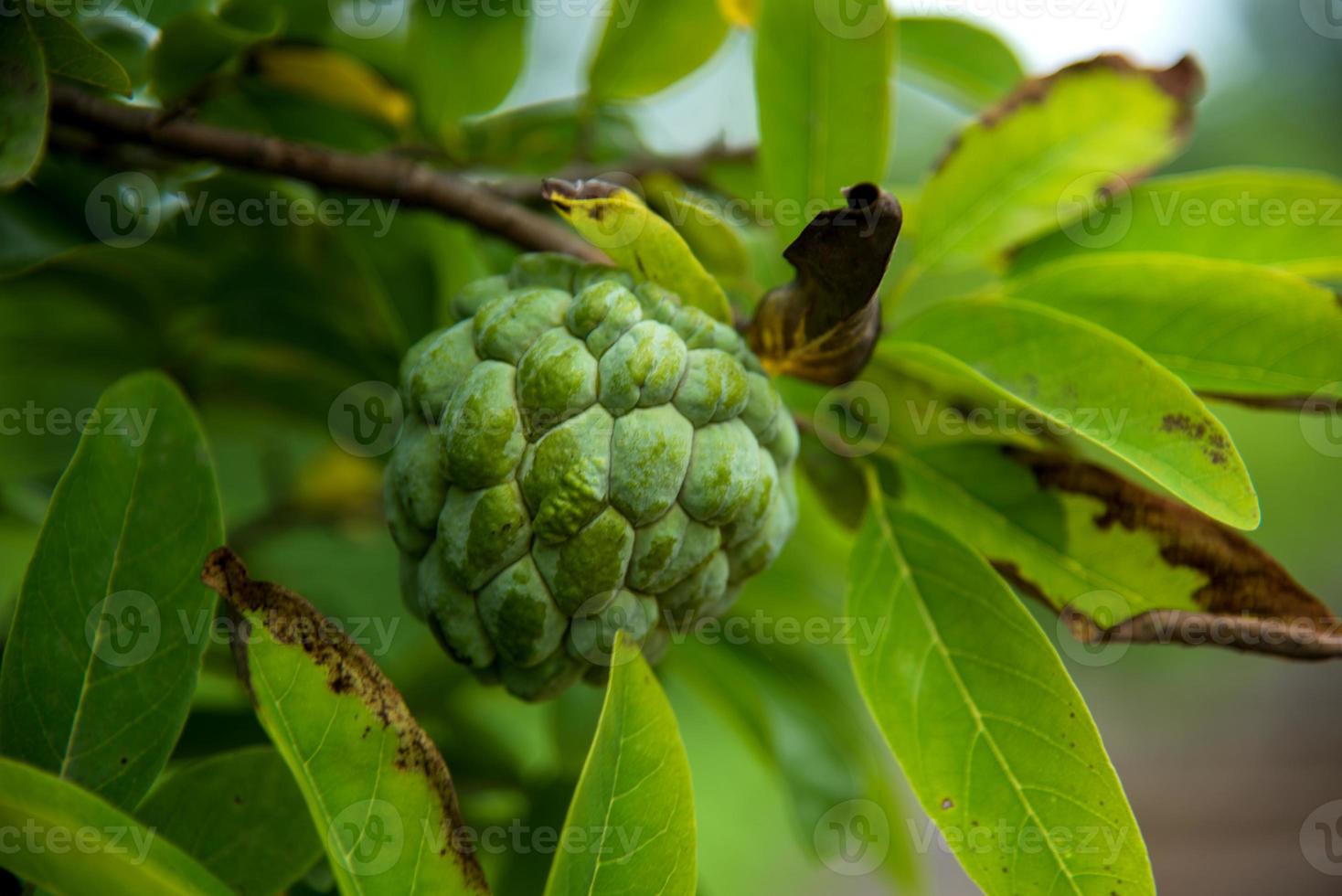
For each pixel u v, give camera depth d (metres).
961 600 0.67
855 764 0.79
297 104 0.76
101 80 0.66
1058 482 0.69
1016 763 0.66
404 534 0.66
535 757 0.87
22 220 0.73
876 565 0.68
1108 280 0.69
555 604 0.65
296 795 0.65
